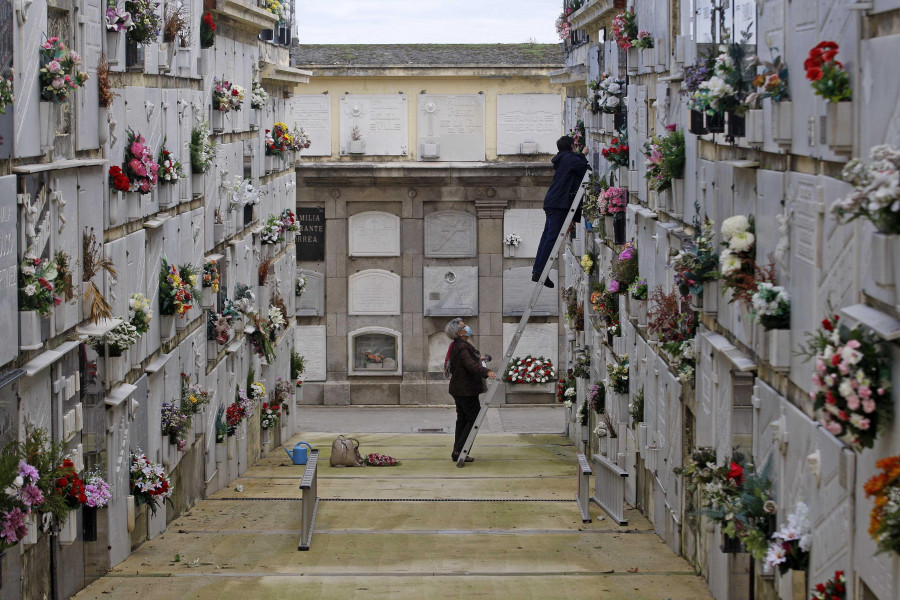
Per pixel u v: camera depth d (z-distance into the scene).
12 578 9.41
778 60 8.96
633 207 17.42
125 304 13.25
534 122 32.66
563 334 32.81
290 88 28.33
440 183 32.34
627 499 17.72
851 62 7.14
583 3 24.22
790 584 8.82
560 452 24.22
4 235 9.27
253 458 22.67
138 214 13.81
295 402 28.42
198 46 18.05
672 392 13.88
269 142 24.84
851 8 6.82
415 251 32.69
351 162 32.38
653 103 15.80
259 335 22.30
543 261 22.00
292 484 19.42
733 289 10.09
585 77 24.80
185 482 16.48
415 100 32.69
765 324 9.07
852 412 6.57
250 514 16.16
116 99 13.08
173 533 14.76
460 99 32.66
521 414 31.97
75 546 11.26
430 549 13.45
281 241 25.30
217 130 19.16
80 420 11.29
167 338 15.20
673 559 12.99
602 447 20.58
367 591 11.34
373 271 32.75
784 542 8.49
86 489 10.77
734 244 9.82
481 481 19.41
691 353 12.66
